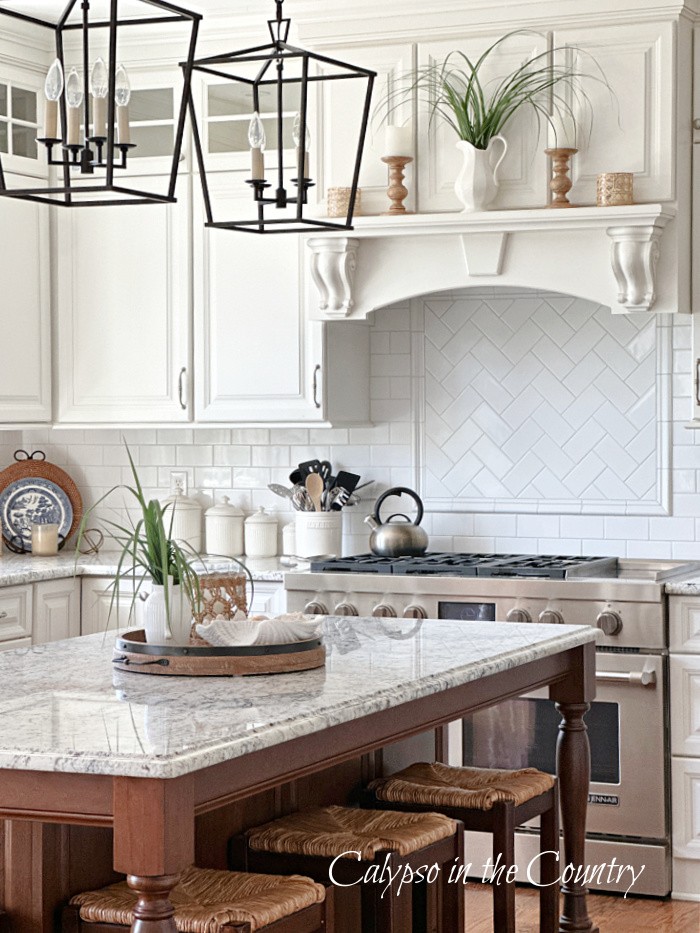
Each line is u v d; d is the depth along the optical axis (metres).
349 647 3.25
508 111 4.92
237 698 2.56
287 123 5.34
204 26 5.39
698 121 4.87
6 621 5.03
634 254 4.70
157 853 2.08
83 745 2.16
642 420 5.25
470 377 5.50
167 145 5.54
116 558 5.64
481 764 4.72
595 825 4.59
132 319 5.59
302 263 5.32
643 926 4.23
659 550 5.23
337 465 5.70
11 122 5.50
